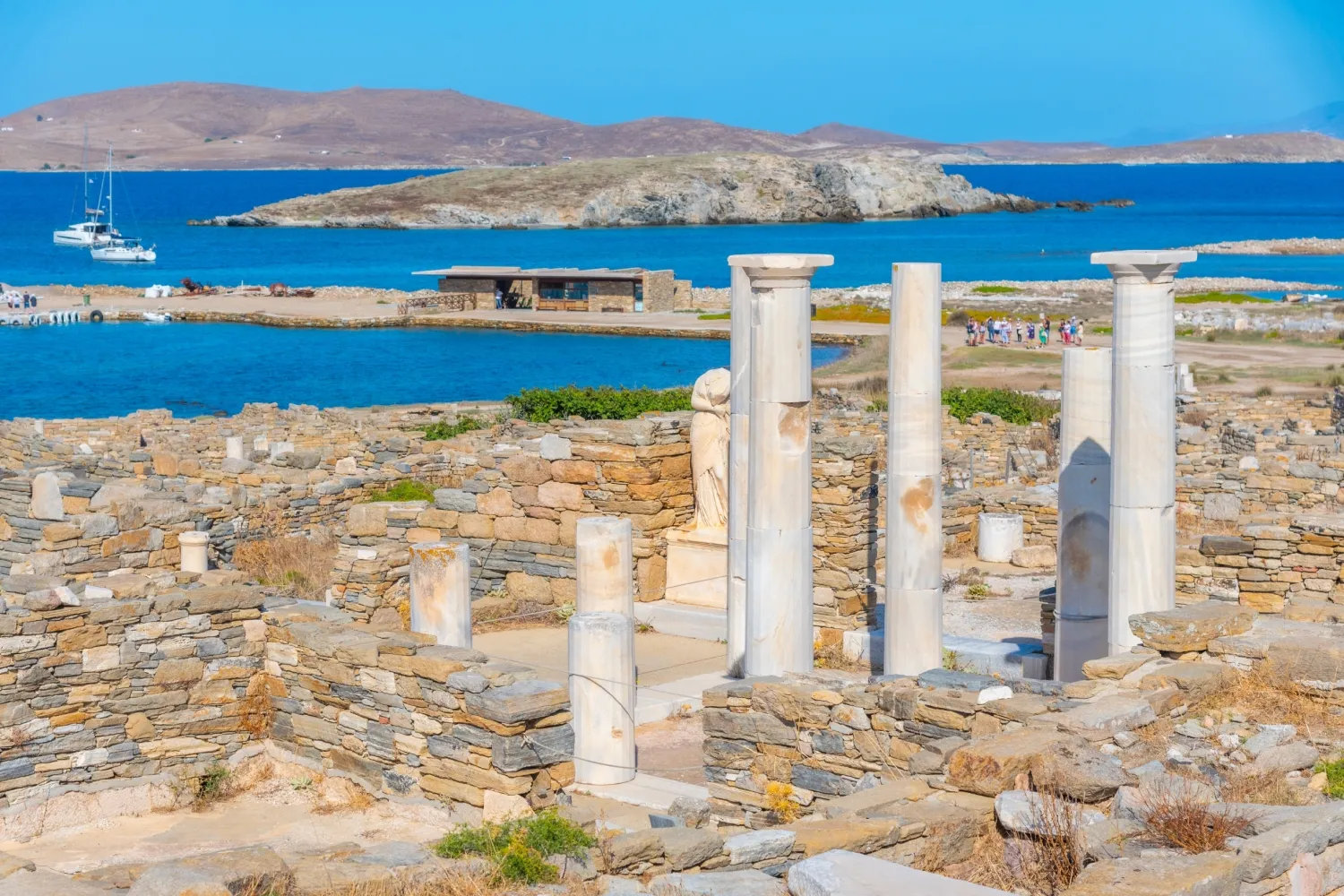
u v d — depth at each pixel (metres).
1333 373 67.50
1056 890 11.05
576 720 18.06
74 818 17.12
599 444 27.92
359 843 15.77
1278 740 14.29
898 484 20.34
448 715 16.33
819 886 10.16
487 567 29.12
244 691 18.41
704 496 27.83
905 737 15.50
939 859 11.73
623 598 21.22
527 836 12.73
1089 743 13.40
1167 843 11.16
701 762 19.28
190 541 26.47
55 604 17.23
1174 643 16.30
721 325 112.81
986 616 25.62
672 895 10.65
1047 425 46.91
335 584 26.39
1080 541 20.34
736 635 23.19
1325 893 10.89
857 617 25.44
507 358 98.31
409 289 158.00
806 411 20.77
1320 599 21.94
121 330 119.31
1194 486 31.47
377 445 39.66
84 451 41.34
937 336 20.23
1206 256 185.25
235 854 11.56
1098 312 105.12
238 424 51.50
